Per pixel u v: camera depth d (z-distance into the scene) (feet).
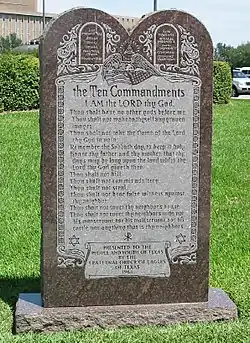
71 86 12.26
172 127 12.64
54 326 12.51
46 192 12.51
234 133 41.55
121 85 12.40
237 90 89.92
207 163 12.84
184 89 12.57
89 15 12.15
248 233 19.21
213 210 21.83
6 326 12.61
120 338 11.94
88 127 12.42
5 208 21.57
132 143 12.57
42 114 12.28
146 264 12.94
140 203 12.78
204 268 13.07
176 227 12.94
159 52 12.41
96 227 12.74
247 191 24.79
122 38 12.28
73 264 12.74
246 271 15.90
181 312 12.87
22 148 33.35
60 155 12.43
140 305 12.96
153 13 12.31
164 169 12.74
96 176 12.59
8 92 50.21
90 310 12.72
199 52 12.51
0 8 168.35
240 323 12.72
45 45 12.09
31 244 17.76
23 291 14.39
